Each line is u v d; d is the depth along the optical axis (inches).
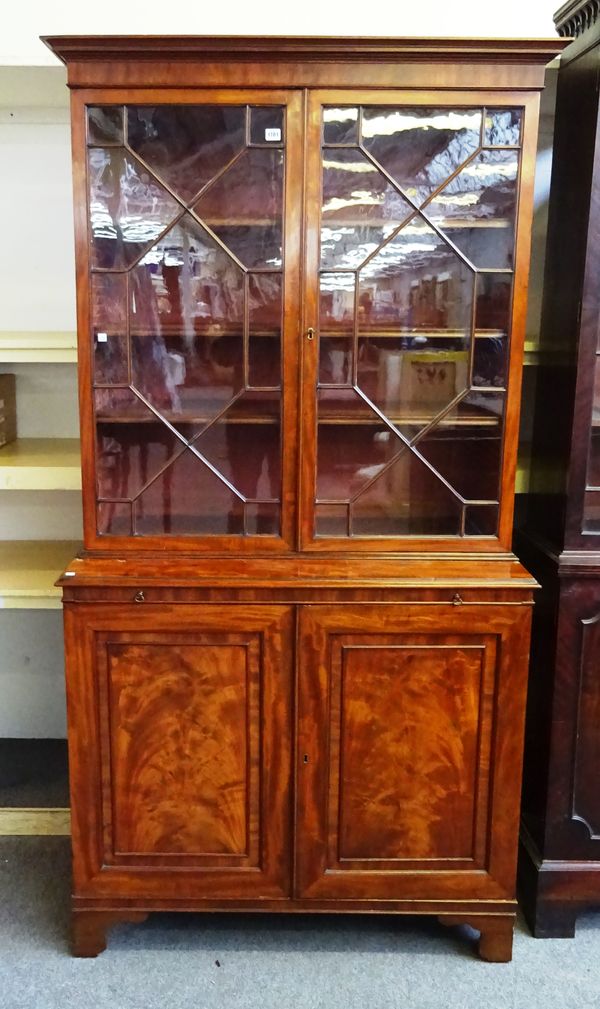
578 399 66.9
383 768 67.8
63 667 94.8
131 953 69.9
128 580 64.1
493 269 64.2
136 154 62.6
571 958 70.3
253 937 72.1
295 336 64.3
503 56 59.8
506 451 66.2
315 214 62.5
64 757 92.3
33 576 79.5
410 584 64.0
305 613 64.8
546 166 81.8
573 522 68.7
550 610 70.7
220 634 65.5
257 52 59.6
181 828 68.7
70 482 75.0
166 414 66.4
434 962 69.5
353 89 60.8
